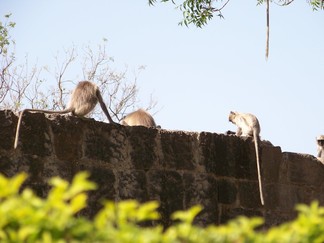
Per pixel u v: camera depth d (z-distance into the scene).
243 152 36.81
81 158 30.41
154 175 32.56
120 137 31.91
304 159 39.34
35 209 13.73
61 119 30.14
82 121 30.70
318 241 14.32
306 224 14.59
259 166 36.84
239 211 35.81
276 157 38.16
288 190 38.28
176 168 33.47
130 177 31.72
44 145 29.41
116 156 31.56
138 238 13.59
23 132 28.91
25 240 13.88
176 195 33.12
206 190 34.12
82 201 13.88
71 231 13.51
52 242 13.20
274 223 37.19
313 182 39.34
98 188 30.52
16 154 28.56
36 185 28.72
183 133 34.19
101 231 13.66
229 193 35.62
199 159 34.41
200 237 14.06
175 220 32.72
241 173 36.41
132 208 14.30
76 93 39.91
